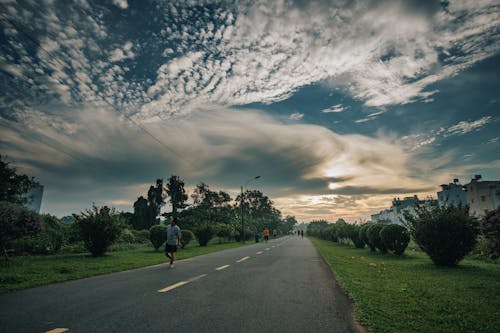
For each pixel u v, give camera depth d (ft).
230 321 15.66
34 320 15.56
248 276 31.32
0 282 25.67
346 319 16.30
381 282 28.19
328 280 29.48
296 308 18.45
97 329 14.24
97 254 55.72
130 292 22.68
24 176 64.39
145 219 194.70
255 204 389.60
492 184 173.27
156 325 14.89
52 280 27.17
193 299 20.48
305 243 129.70
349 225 110.42
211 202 228.84
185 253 64.34
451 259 41.14
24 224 43.96
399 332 14.25
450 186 206.59
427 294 22.58
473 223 39.96
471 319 16.39
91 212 56.34
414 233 43.68
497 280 29.50
